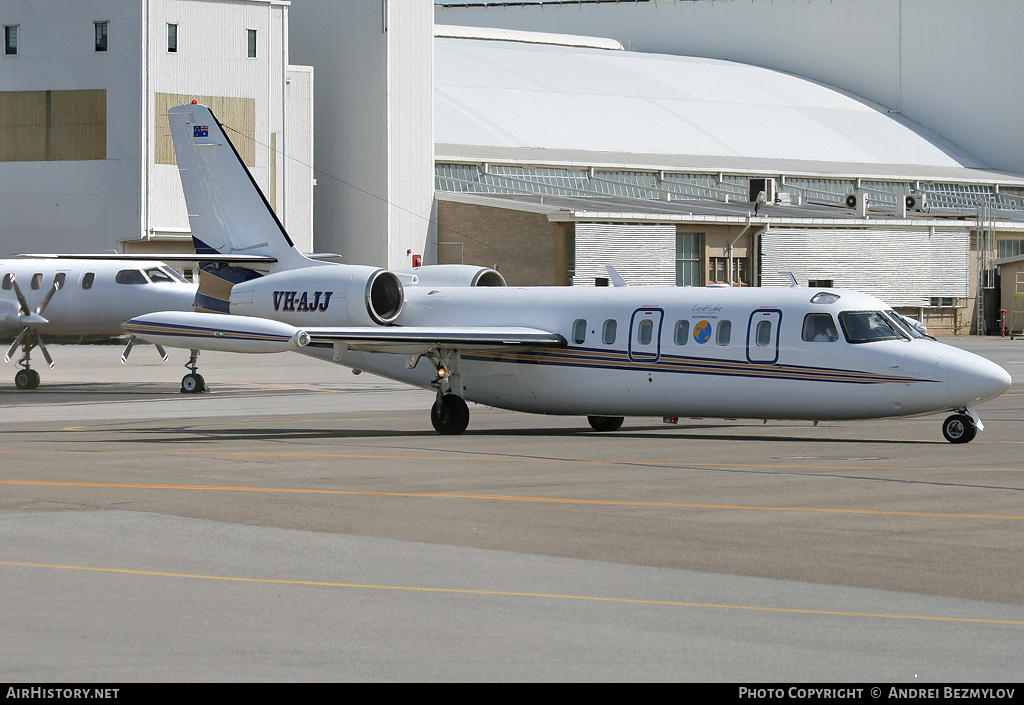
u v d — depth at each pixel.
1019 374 177.12
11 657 34.31
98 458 79.31
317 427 105.44
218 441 91.50
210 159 121.31
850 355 88.31
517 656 34.31
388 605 39.94
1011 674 32.56
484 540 50.53
